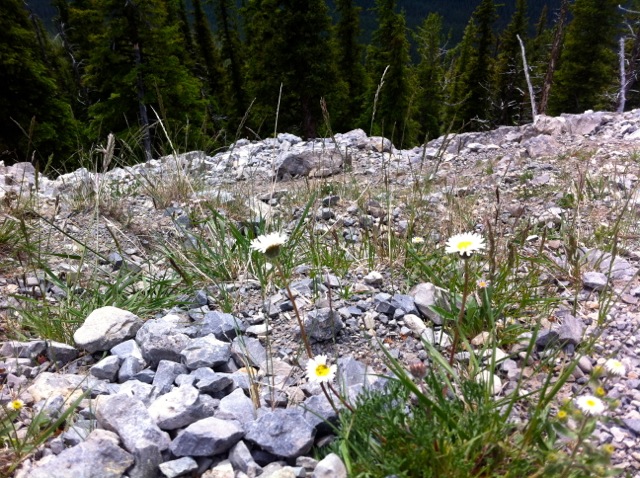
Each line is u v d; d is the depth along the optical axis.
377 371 2.53
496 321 2.76
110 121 19.77
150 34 19.39
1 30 18.61
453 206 4.68
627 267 3.39
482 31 32.53
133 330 2.89
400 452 1.79
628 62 19.11
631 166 6.34
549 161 7.28
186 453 1.93
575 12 28.73
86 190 5.44
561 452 1.61
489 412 1.88
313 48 22.86
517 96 32.03
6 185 6.43
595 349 2.53
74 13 21.05
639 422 2.02
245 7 24.81
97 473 1.79
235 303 3.28
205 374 2.45
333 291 3.33
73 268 3.90
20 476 1.81
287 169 7.98
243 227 4.61
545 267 3.44
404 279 3.50
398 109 25.05
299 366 2.61
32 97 19.06
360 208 4.93
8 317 3.15
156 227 4.85
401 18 24.78
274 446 1.93
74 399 2.31
